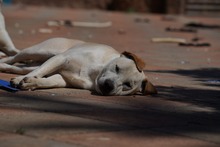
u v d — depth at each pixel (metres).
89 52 8.64
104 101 7.97
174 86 10.07
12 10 35.06
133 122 6.81
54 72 8.77
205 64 14.41
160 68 12.82
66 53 8.77
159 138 6.11
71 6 42.19
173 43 20.80
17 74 9.73
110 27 26.42
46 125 6.37
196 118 7.35
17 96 7.98
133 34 23.59
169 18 35.50
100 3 42.25
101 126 6.48
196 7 41.34
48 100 7.82
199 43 20.53
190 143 6.00
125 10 41.47
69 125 6.43
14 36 19.36
